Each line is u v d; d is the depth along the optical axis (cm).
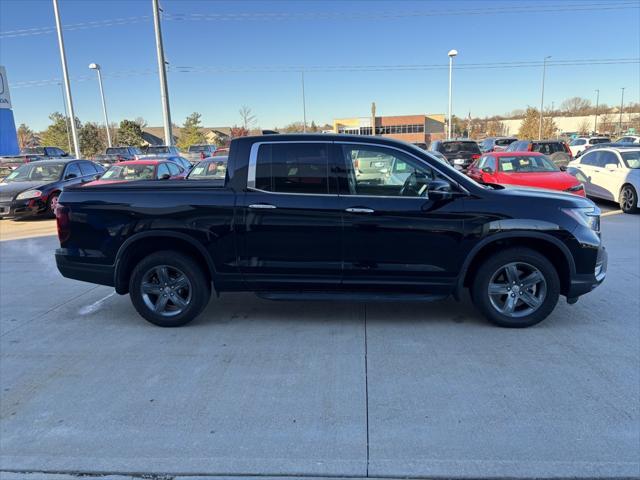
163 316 489
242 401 347
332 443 297
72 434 312
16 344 456
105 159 3189
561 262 464
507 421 316
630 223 1055
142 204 472
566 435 300
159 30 2330
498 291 466
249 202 461
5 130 1712
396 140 467
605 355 408
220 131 9450
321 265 462
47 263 793
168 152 2447
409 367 393
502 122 9406
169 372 394
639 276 641
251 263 468
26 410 341
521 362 398
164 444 300
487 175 1148
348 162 457
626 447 288
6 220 1284
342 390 359
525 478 265
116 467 281
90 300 591
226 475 273
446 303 551
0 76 1677
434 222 449
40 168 1349
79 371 398
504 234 448
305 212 455
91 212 480
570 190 1037
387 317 509
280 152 462
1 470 280
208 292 493
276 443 299
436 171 454
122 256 481
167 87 2425
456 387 360
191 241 468
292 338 458
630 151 1262
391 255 457
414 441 298
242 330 480
